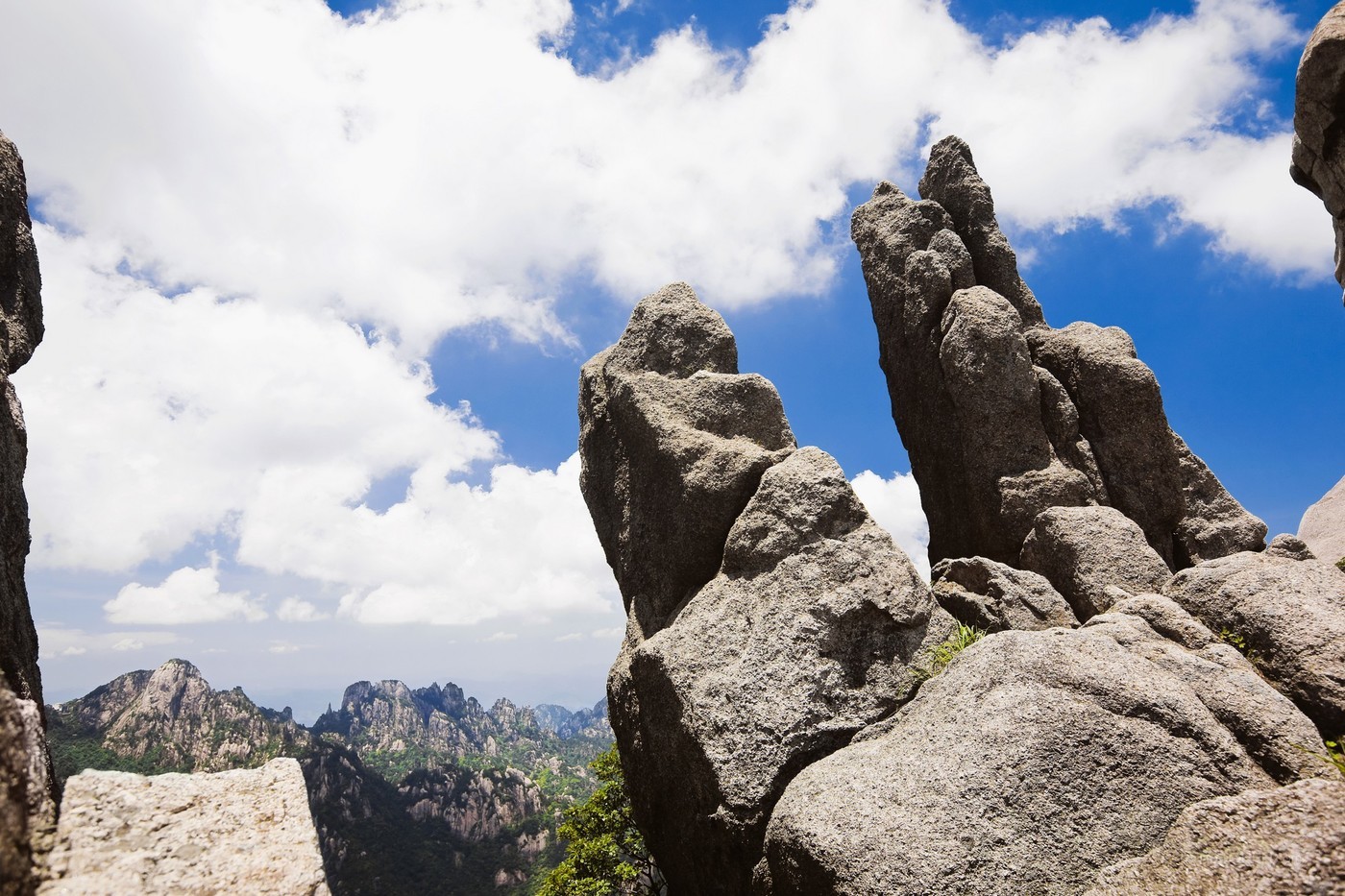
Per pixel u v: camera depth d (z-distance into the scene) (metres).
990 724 9.11
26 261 14.95
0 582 12.06
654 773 14.03
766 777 11.76
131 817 6.08
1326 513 27.25
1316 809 6.82
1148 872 7.34
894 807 8.75
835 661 12.53
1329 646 10.12
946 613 13.16
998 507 17.33
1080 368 18.48
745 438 16.03
